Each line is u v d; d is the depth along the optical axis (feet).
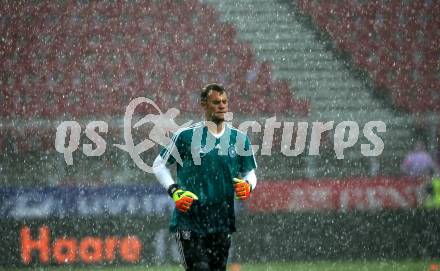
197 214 51.88
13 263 101.76
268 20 175.42
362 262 100.73
